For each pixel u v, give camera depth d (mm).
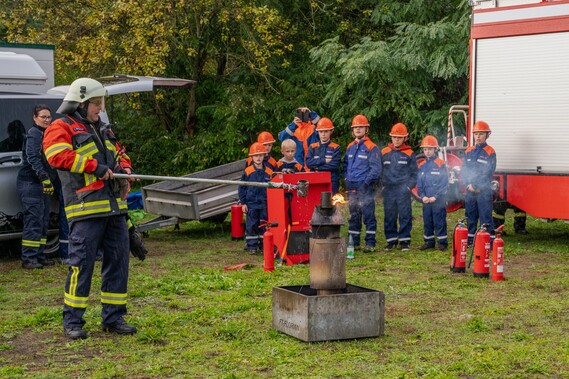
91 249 6816
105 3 19359
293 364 6059
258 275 9664
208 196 13070
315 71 21000
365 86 19703
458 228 9859
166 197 13094
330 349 6457
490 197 11789
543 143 11969
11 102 10773
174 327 7188
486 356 6195
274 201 10555
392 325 7254
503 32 12297
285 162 11547
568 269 10148
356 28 21578
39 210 10617
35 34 19828
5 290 9102
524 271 10047
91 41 18859
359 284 9156
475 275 9523
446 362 6121
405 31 19594
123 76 13602
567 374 5793
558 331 7035
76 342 6719
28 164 10516
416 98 19172
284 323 6914
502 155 12367
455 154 14117
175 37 20156
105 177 6719
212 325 7277
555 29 11797
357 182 11602
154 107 22359
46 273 10266
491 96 12461
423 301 8258
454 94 20391
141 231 12828
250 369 5961
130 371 5949
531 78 12055
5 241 11844
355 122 11641
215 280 9328
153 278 9609
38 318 7430
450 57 18375
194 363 6137
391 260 10844
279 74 21734
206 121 21812
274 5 21047
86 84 6801
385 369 5934
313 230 6832
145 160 21484
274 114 20859
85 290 6871
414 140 20062
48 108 10367
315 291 7219
